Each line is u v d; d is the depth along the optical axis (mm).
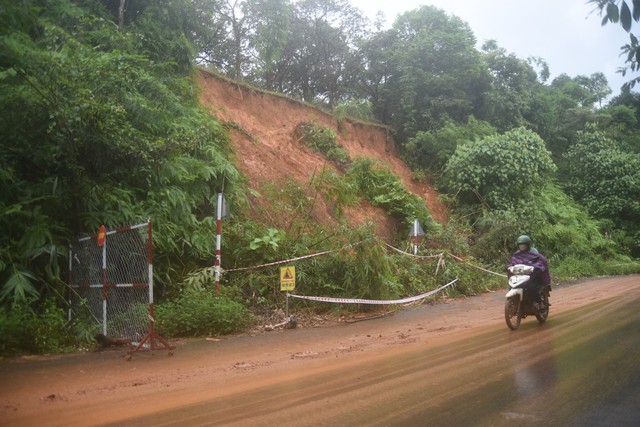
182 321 9531
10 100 9312
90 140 9766
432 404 4945
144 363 7340
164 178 11430
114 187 10625
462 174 23203
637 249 31750
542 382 5625
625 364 6352
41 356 7832
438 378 5969
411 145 25109
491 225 21297
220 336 9594
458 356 7207
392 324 10914
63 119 9336
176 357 7746
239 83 19922
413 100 25703
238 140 17641
